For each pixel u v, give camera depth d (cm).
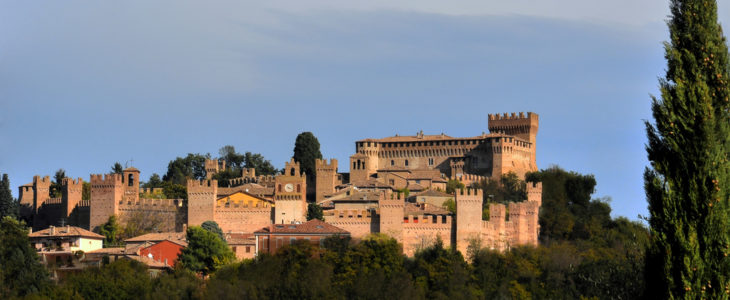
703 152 12912
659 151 13238
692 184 12888
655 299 12975
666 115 13225
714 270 12688
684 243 12794
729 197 12825
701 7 13562
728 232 12738
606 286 18038
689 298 12675
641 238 16062
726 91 13150
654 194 13125
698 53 13400
